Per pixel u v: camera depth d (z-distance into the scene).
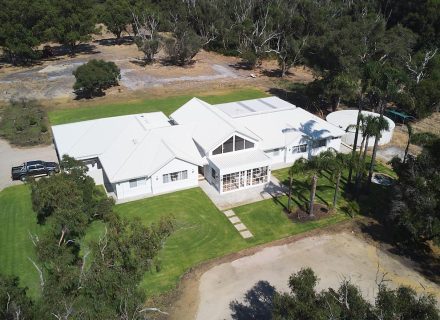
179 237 35.84
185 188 43.34
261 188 43.44
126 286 21.77
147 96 71.56
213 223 37.72
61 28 91.50
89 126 48.91
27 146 52.66
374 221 38.25
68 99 69.56
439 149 33.53
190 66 91.25
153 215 38.62
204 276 31.52
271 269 32.22
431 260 33.38
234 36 100.44
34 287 29.70
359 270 32.06
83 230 29.34
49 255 25.20
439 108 65.19
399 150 52.44
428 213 31.09
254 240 35.56
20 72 84.50
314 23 88.44
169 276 31.52
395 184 37.09
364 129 40.03
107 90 73.94
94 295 21.39
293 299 20.92
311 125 50.53
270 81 81.81
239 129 43.69
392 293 20.45
